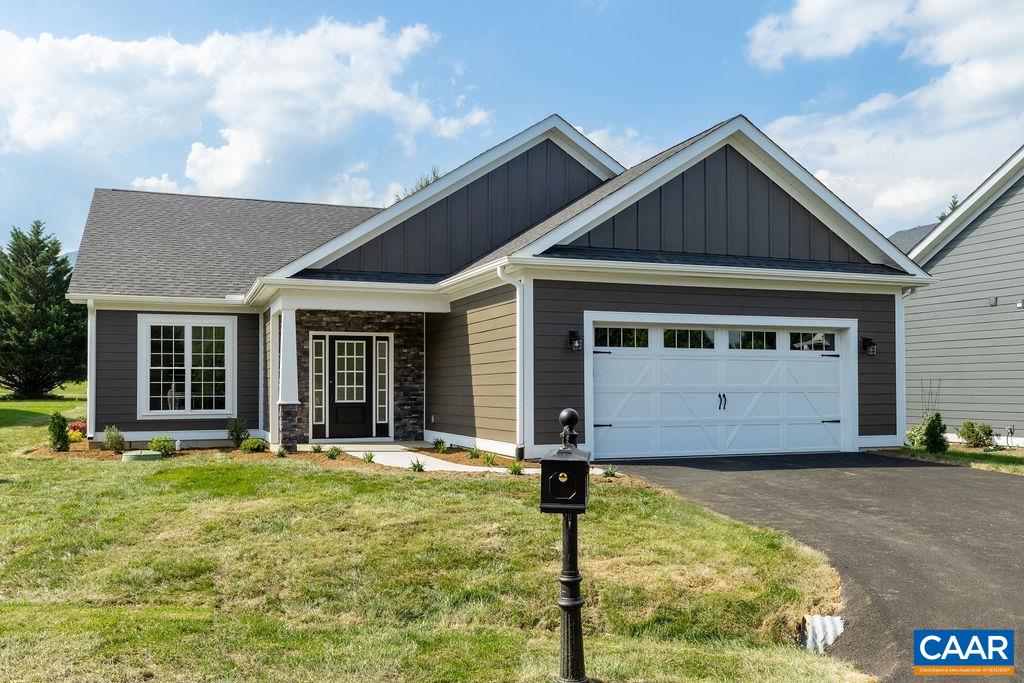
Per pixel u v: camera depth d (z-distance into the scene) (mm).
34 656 5297
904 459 13398
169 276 17047
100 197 19859
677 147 14820
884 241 14906
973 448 16609
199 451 14828
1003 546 7840
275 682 5141
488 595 6832
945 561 7398
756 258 14414
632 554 7574
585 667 5426
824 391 14461
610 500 9516
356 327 16547
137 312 16438
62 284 34469
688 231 13969
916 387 19328
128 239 18203
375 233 15305
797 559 7449
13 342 32562
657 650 5883
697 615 6527
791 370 14242
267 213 20828
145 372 16469
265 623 6285
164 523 8523
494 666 5445
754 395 13945
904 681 5340
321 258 14680
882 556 7551
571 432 5234
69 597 6805
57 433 14945
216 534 8133
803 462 12867
